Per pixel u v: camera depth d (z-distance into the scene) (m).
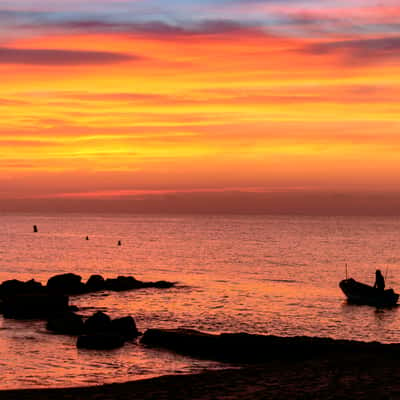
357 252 112.56
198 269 76.88
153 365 24.36
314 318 40.47
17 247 116.69
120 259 92.00
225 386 17.34
